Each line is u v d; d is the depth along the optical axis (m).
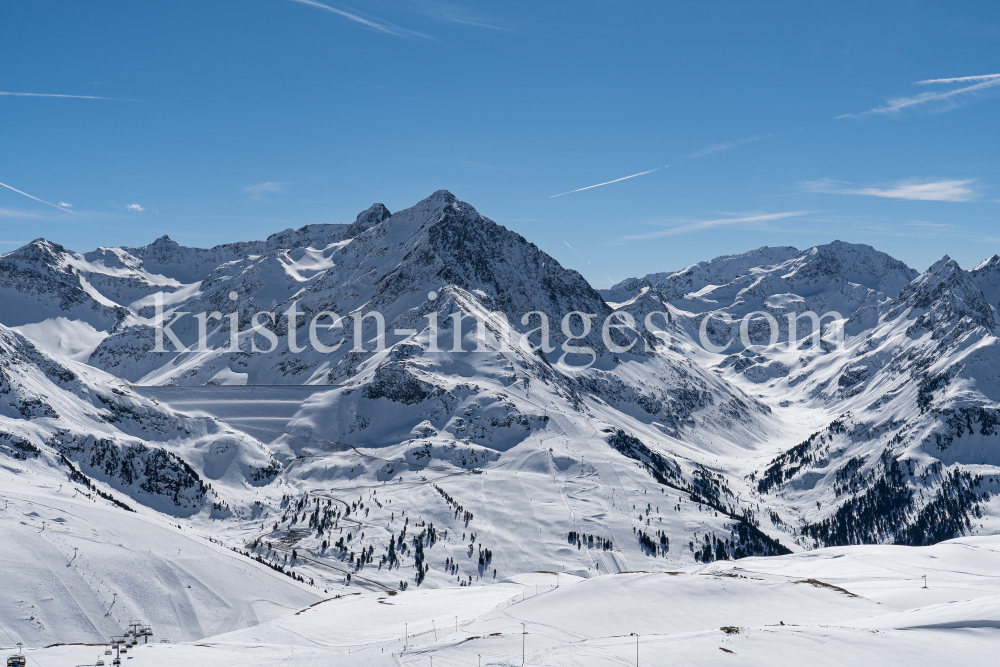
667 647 94.75
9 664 113.06
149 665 114.81
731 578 143.25
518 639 108.44
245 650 128.25
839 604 128.00
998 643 94.06
